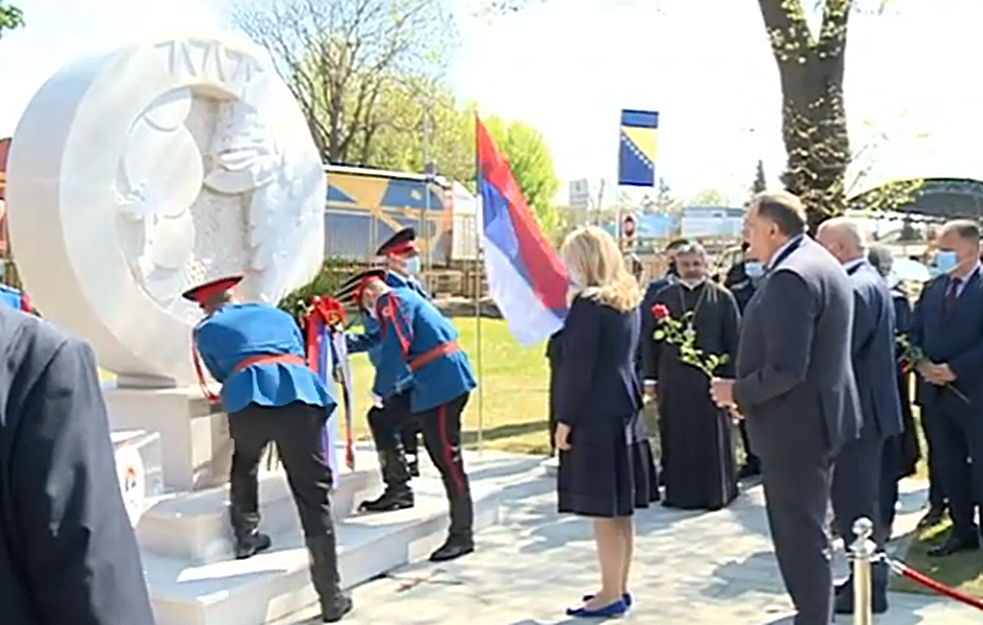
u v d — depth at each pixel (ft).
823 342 12.85
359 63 116.06
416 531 19.31
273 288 21.56
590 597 16.52
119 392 18.62
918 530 20.79
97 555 4.64
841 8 37.68
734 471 24.39
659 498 24.48
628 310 15.19
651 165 32.55
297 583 16.21
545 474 27.09
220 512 16.62
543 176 159.02
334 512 19.33
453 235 90.94
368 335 20.01
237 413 15.60
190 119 19.92
